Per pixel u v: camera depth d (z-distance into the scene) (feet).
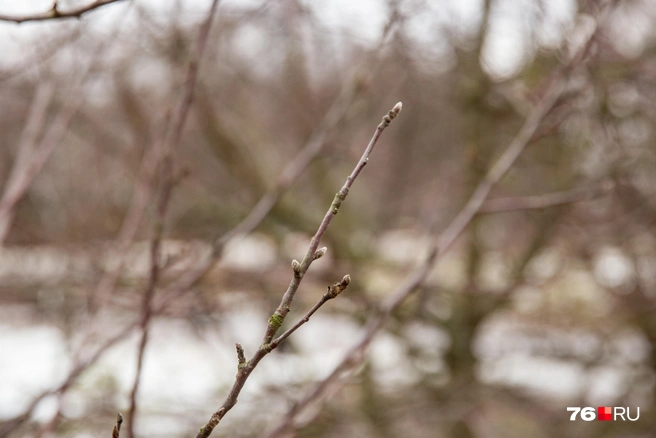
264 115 20.36
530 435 19.01
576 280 19.94
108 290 9.37
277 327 3.89
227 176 19.33
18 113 13.89
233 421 15.08
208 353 19.27
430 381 18.38
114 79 13.43
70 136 18.06
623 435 18.15
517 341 21.25
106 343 7.96
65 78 10.06
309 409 8.75
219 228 16.96
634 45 15.12
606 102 14.02
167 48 11.56
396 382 18.54
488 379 20.16
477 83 17.53
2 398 12.26
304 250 19.51
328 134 9.78
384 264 19.29
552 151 17.16
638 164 15.35
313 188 21.81
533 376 20.56
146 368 17.99
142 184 9.06
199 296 11.68
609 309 18.94
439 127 24.14
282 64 17.30
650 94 14.57
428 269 8.16
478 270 19.56
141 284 11.02
